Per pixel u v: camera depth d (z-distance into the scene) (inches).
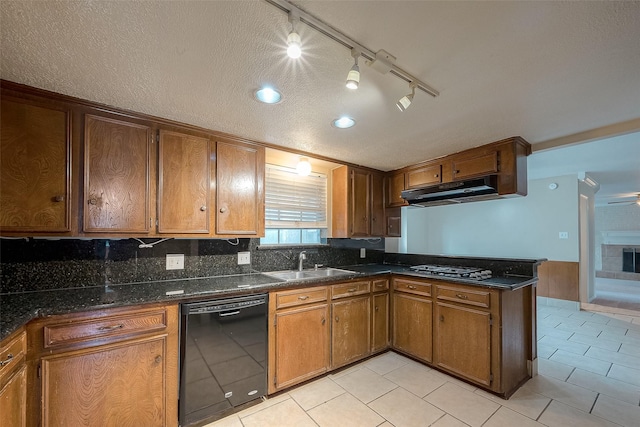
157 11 42.2
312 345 96.0
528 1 40.6
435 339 104.0
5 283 69.7
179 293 73.3
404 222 197.3
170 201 81.2
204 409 74.3
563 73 58.5
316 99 69.7
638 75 59.1
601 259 341.1
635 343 130.4
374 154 115.8
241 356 80.7
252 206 96.7
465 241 233.8
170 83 62.2
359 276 109.3
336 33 46.9
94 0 39.7
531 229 203.0
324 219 132.3
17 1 39.4
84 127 69.6
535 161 151.5
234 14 42.9
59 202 66.1
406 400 85.9
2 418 46.4
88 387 60.8
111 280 82.0
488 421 76.4
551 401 85.4
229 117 79.7
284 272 115.4
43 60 53.6
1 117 61.0
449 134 93.5
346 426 74.6
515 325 94.2
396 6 41.8
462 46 50.3
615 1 40.2
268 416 78.4
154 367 68.3
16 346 51.2
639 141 118.1
